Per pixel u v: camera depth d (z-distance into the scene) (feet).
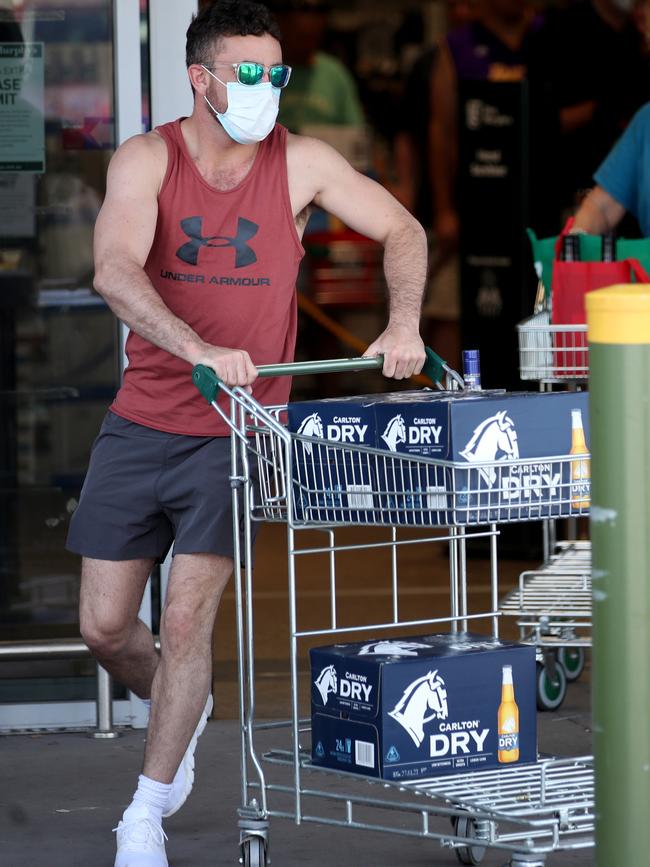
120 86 66.39
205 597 48.19
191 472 48.80
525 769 46.44
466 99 103.71
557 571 70.79
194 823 53.57
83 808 55.57
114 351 67.82
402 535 113.39
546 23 116.67
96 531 49.83
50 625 67.97
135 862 46.91
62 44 66.64
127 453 49.49
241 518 48.29
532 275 102.58
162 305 46.75
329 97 157.38
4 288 67.36
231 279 49.14
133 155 48.70
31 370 67.62
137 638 51.52
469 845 44.04
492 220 103.24
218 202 48.88
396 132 157.17
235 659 78.07
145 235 48.29
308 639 81.35
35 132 66.85
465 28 149.07
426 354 49.37
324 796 46.01
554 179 103.04
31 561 68.08
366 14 161.79
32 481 67.97
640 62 115.24
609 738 35.35
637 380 34.65
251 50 47.39
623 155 77.92
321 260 154.20
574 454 45.57
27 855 50.62
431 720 45.24
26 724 66.54
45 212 67.21
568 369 64.59
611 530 35.09
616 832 35.35
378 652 46.21
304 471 46.37
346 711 45.75
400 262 50.55
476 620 85.10
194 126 49.49
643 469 34.81
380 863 49.49
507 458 44.70
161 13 66.28
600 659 35.45
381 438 45.37
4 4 66.33
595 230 78.48
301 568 101.91
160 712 47.75
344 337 148.46
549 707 67.46
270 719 66.74
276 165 49.60
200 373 45.70
